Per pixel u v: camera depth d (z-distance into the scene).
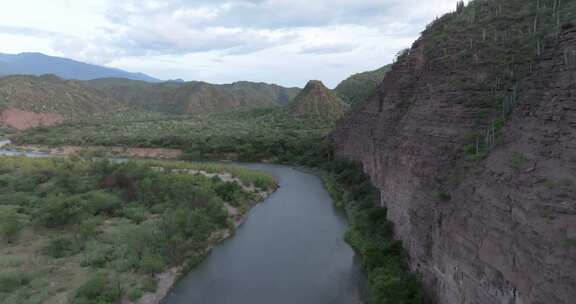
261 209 48.03
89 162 66.12
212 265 31.53
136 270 28.94
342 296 26.11
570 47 19.52
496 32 30.28
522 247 14.66
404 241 29.28
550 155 15.99
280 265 31.36
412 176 28.59
